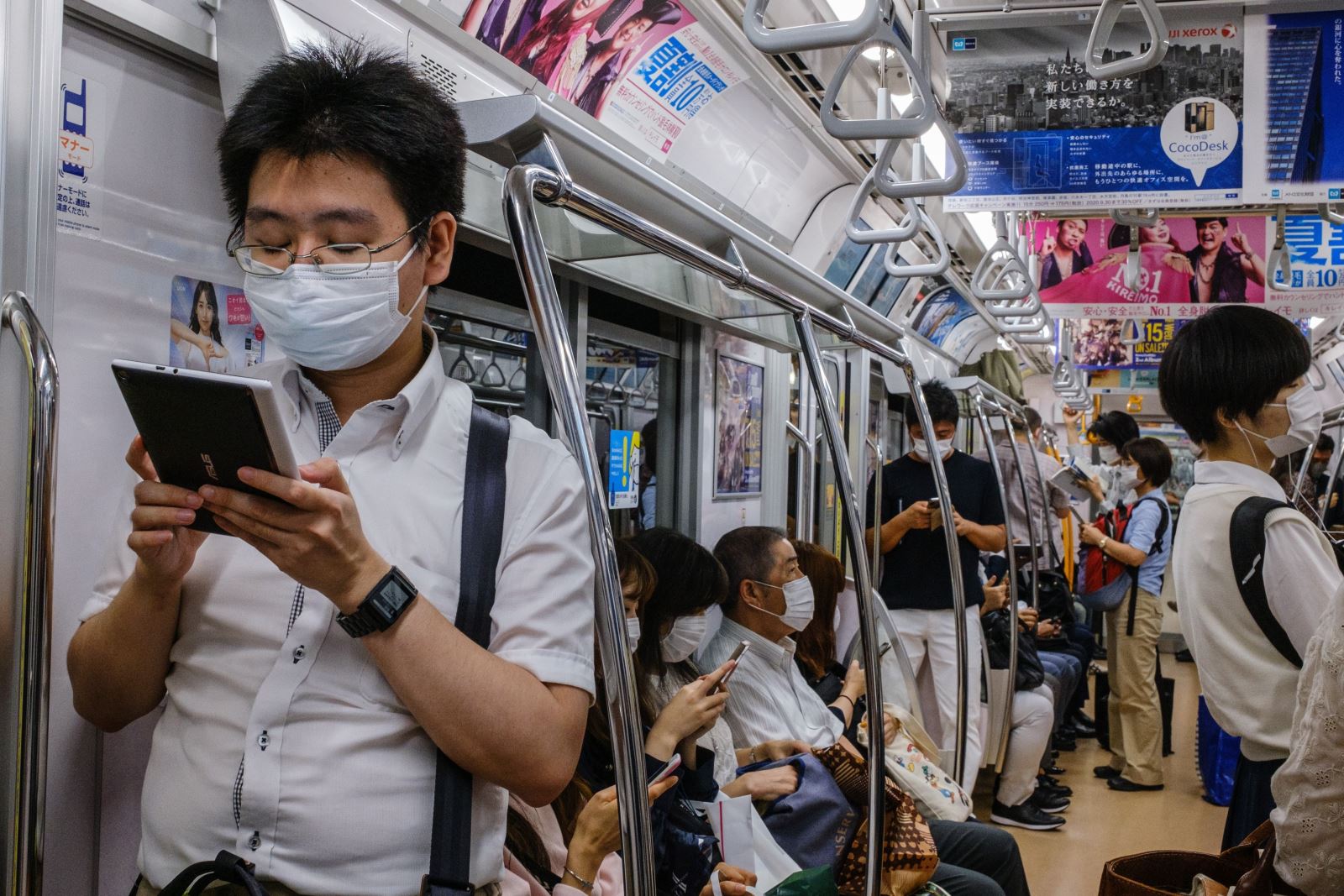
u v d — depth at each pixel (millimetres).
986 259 3887
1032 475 6156
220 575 1046
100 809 1498
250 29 1567
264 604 1024
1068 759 6219
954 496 4484
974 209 3385
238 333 1713
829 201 4297
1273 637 1749
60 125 1380
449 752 981
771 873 2086
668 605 2268
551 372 1271
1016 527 5953
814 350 2387
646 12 2750
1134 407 14172
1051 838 4547
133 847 1556
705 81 3133
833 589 3166
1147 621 5363
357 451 1090
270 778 973
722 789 2250
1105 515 5848
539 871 1663
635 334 3266
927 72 1819
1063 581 6117
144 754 1570
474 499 1096
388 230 1044
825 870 1973
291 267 1011
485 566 1073
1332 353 8219
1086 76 3293
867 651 2303
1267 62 3203
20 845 1106
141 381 846
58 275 1403
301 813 972
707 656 2648
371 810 987
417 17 2104
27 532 1119
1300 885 1290
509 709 989
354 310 1013
